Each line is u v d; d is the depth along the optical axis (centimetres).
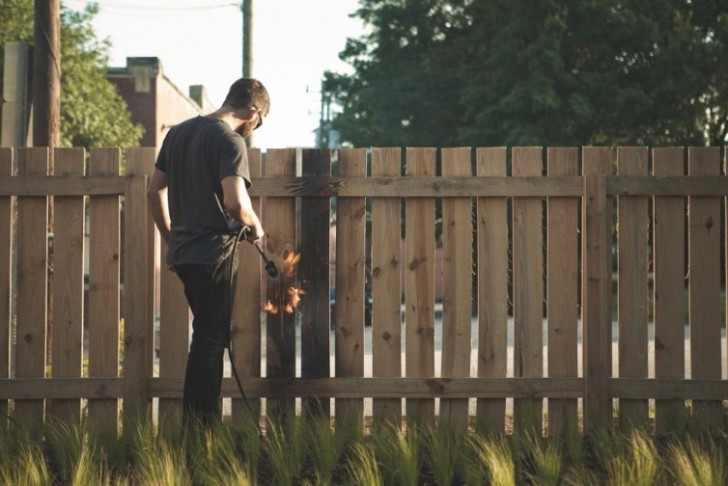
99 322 1702
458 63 9256
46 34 3253
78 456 1389
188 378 1523
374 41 9544
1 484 1272
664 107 8044
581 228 1739
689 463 1280
